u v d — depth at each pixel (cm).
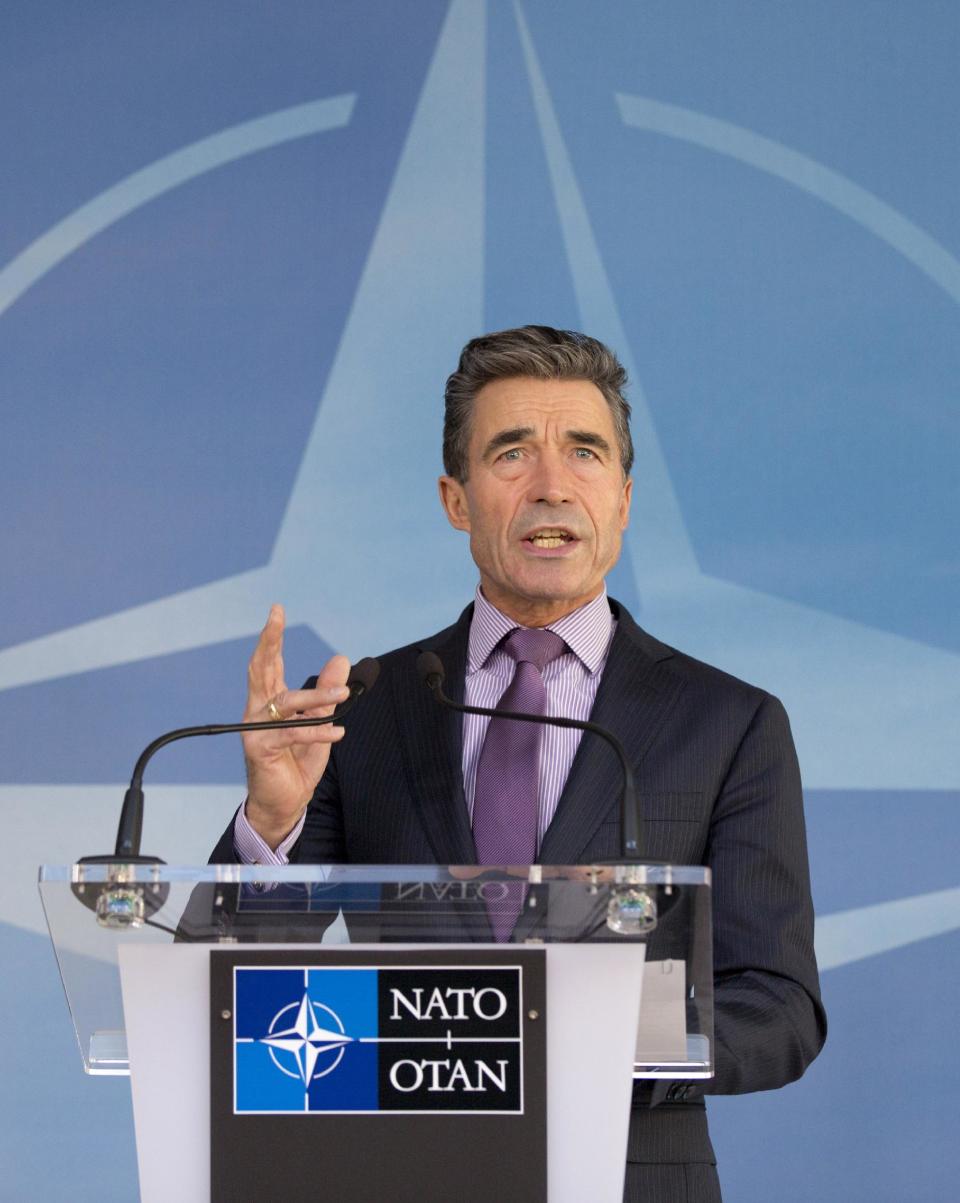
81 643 1314
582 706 873
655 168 1348
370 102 1381
